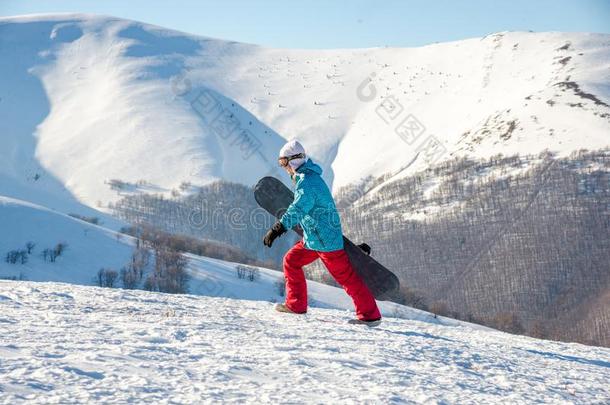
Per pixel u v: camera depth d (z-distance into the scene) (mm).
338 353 4098
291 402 2459
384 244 140500
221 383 2701
